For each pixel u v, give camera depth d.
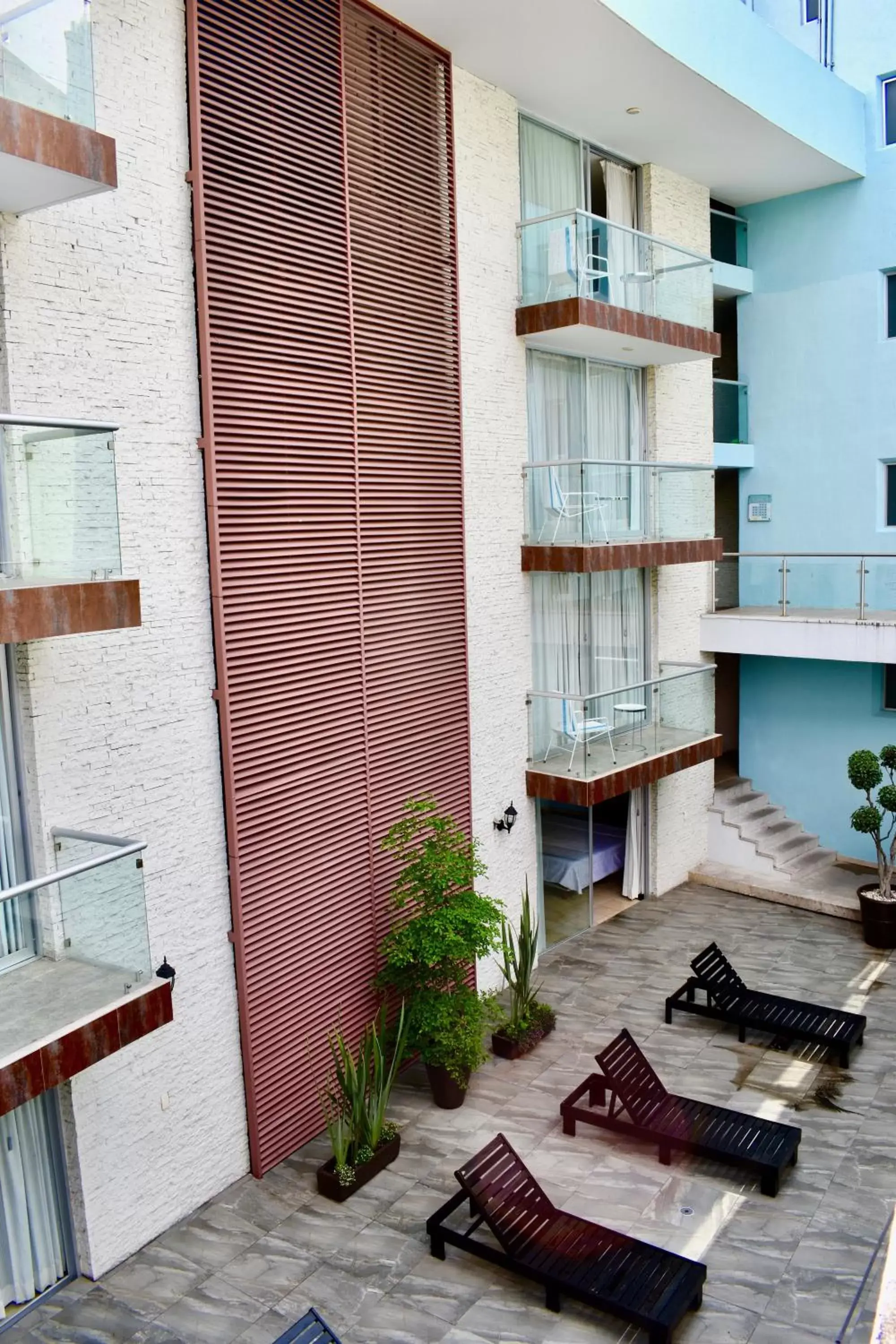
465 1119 10.02
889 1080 10.57
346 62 10.01
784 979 12.94
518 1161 8.37
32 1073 6.38
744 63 12.88
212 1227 8.57
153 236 8.16
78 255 7.60
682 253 14.32
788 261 17.33
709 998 11.80
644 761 13.73
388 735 10.79
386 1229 8.47
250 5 8.89
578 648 14.11
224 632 8.80
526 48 11.20
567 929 14.58
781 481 17.83
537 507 13.03
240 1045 9.22
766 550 18.11
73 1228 7.96
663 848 16.14
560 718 13.38
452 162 11.42
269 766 9.34
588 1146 9.54
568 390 14.03
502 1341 7.22
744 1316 7.37
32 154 6.26
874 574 15.62
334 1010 10.09
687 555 14.53
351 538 10.20
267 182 9.09
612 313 12.48
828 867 16.84
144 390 8.16
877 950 13.85
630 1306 7.06
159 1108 8.46
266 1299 7.70
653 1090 9.89
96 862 7.01
